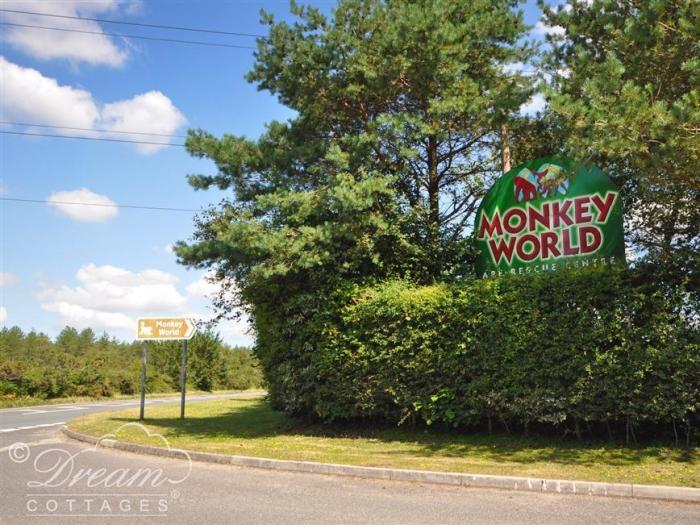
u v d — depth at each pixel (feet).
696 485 24.98
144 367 59.47
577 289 34.83
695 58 29.01
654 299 33.04
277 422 52.11
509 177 42.98
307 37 47.85
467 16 47.60
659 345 32.76
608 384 33.45
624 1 32.91
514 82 41.78
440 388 39.19
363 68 44.80
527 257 41.39
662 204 39.50
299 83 48.52
